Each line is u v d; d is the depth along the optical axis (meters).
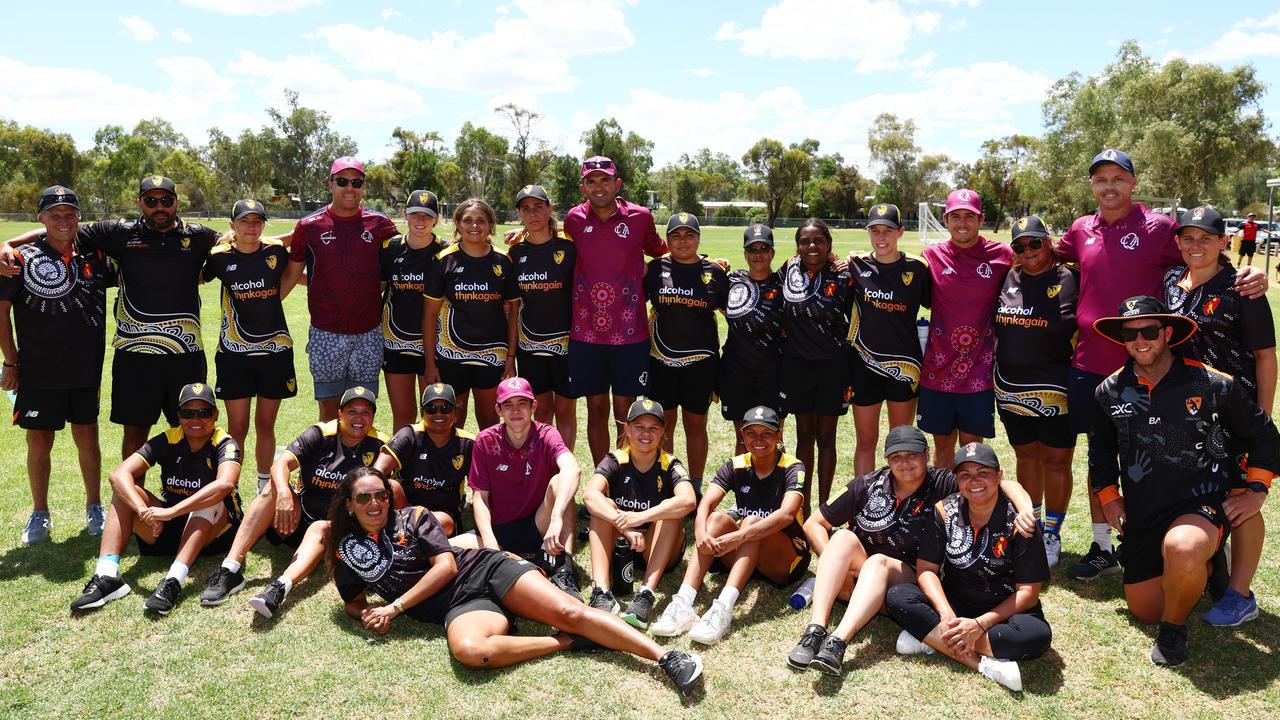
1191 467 4.61
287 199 105.19
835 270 6.20
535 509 5.79
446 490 5.85
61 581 5.33
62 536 6.09
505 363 7.02
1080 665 4.43
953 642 4.35
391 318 7.13
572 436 7.19
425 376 7.09
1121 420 4.80
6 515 6.45
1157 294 5.32
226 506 5.64
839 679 4.31
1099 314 5.42
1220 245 4.84
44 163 78.06
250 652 4.52
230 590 5.17
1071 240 5.71
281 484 5.41
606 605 4.91
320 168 111.12
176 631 4.74
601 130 82.69
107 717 3.93
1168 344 4.67
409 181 89.44
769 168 96.62
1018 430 5.84
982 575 4.59
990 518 4.57
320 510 5.75
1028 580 4.45
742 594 5.36
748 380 6.51
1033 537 4.47
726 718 3.96
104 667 4.36
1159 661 4.41
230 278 6.55
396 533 4.83
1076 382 5.55
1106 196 5.39
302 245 6.82
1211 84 48.59
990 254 5.85
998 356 5.81
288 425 9.03
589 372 6.88
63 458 7.83
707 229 75.88
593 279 6.75
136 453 5.48
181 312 6.41
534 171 88.75
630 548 5.26
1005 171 91.62
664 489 5.47
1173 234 5.25
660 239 6.94
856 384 6.32
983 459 4.43
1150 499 4.71
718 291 6.55
